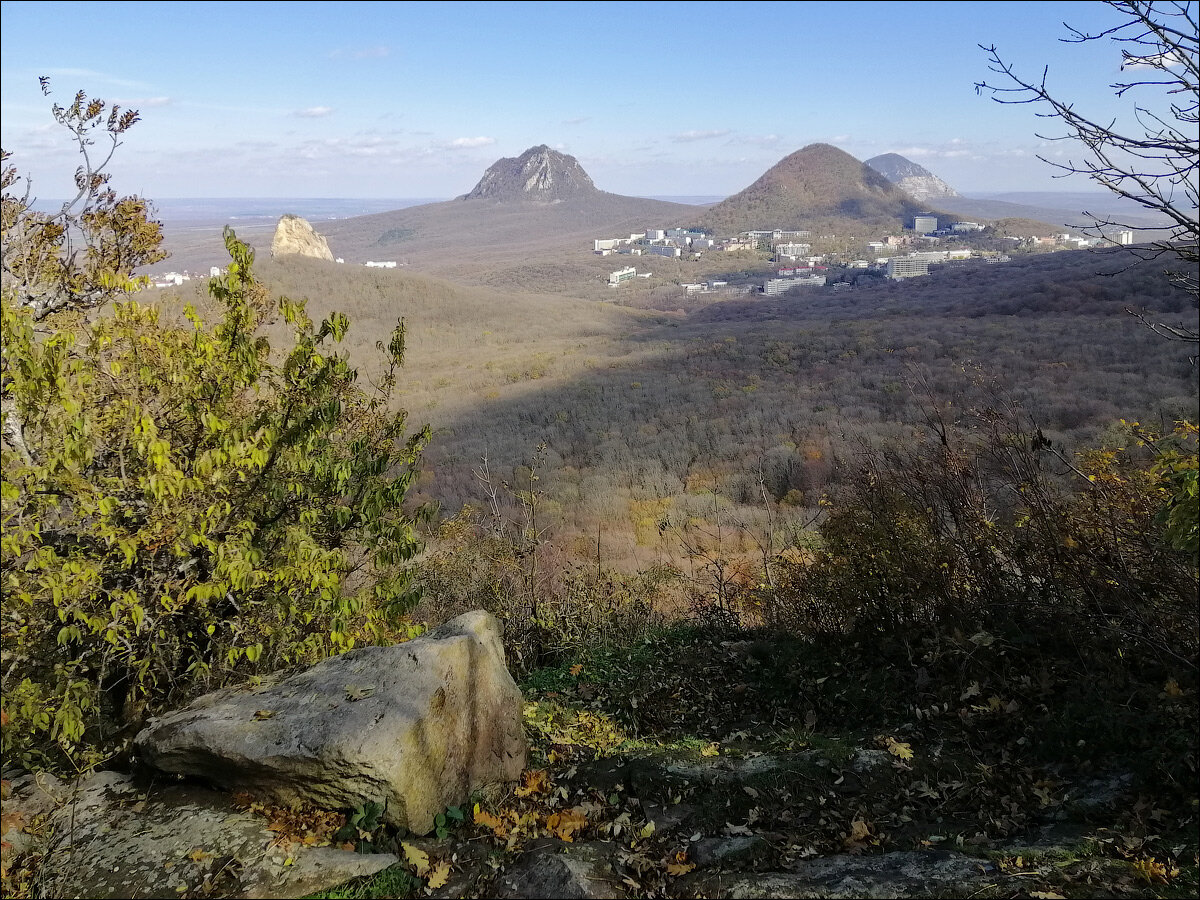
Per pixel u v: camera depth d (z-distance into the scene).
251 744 2.83
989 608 3.79
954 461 3.99
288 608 3.45
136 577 3.13
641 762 3.36
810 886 2.36
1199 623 2.95
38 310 3.50
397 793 2.73
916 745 3.28
